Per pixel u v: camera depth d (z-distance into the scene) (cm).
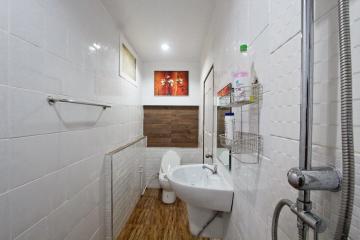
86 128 140
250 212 94
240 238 109
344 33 36
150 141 333
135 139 282
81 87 134
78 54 130
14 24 79
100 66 166
